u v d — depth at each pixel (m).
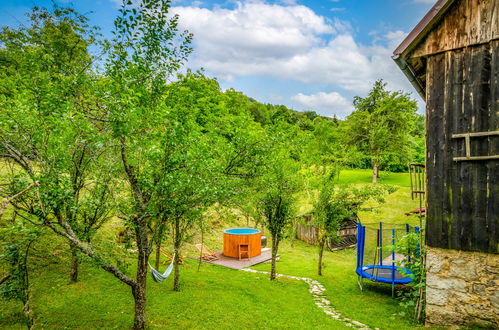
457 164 6.74
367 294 12.24
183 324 7.83
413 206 32.09
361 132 41.97
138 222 6.94
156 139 6.78
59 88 6.39
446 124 6.89
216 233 23.45
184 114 8.15
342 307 10.35
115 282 10.47
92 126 6.46
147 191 7.07
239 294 11.07
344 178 45.66
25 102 6.14
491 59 6.39
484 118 6.42
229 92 32.75
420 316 7.75
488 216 6.35
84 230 7.12
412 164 8.32
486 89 6.42
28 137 5.83
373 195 15.16
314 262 19.91
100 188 7.43
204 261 17.70
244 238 19.50
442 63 7.00
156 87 7.56
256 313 9.09
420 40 7.24
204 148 7.39
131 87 6.94
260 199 13.89
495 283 6.25
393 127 40.84
